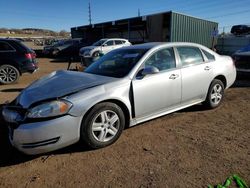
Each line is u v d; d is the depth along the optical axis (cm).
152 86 450
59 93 377
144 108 446
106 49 2017
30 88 422
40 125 345
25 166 358
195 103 546
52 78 455
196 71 527
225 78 599
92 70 493
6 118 378
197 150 390
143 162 359
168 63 488
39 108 350
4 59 970
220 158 364
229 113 561
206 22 2623
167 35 2511
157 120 519
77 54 2573
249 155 371
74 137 370
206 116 543
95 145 393
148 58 462
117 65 469
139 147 404
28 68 1016
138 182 313
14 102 410
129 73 434
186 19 2405
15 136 352
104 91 394
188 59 526
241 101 659
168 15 2323
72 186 311
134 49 499
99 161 365
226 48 2711
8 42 986
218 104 598
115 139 416
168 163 354
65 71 513
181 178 318
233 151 384
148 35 2561
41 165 359
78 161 367
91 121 382
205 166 344
